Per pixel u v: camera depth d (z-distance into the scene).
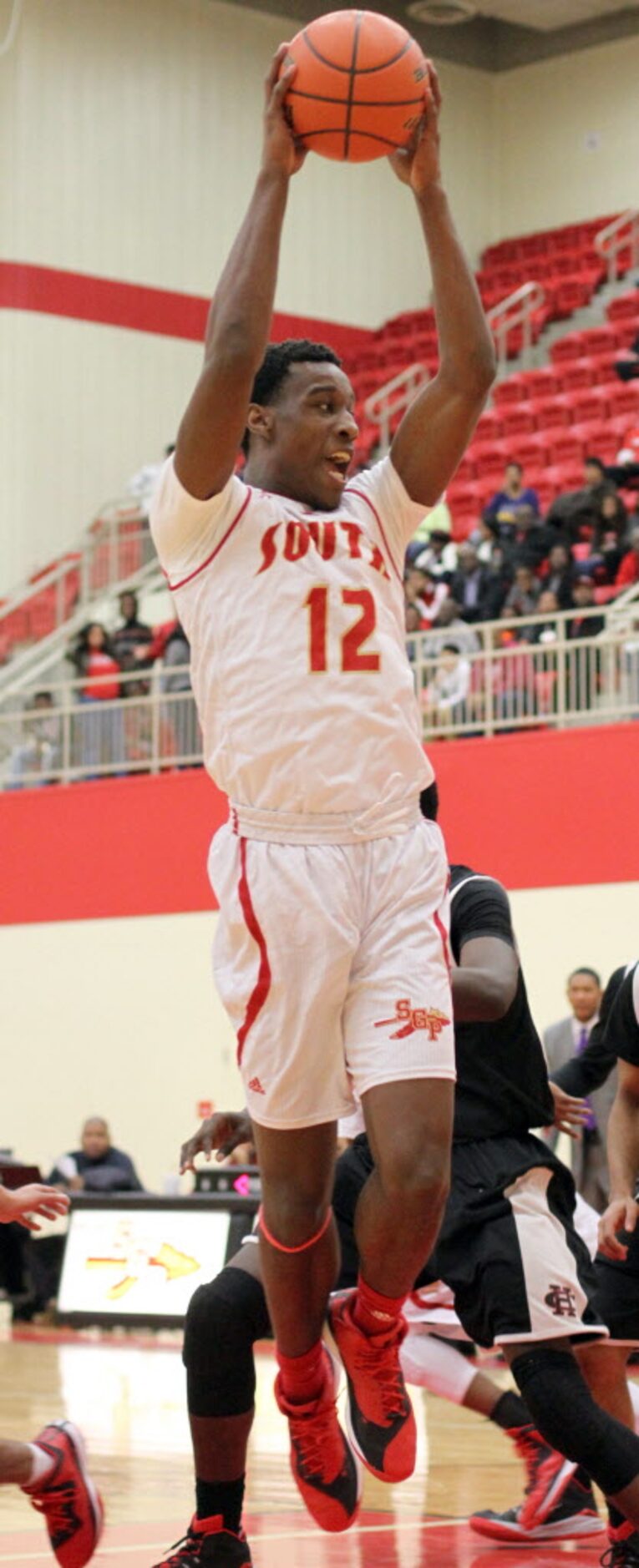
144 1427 7.80
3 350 21.52
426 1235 3.49
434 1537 5.12
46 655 18.69
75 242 22.02
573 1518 5.07
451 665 14.26
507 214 25.20
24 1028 16.25
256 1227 4.12
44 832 16.22
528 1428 5.09
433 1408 8.88
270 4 23.67
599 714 13.41
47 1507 4.12
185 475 3.48
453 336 3.63
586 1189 10.21
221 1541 4.02
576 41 24.70
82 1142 13.82
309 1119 3.56
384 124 3.51
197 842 15.26
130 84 22.52
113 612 19.25
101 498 22.06
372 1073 3.43
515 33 25.27
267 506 3.54
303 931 3.44
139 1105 15.52
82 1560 4.17
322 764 3.45
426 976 3.46
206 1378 3.99
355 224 24.16
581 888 13.38
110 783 15.84
